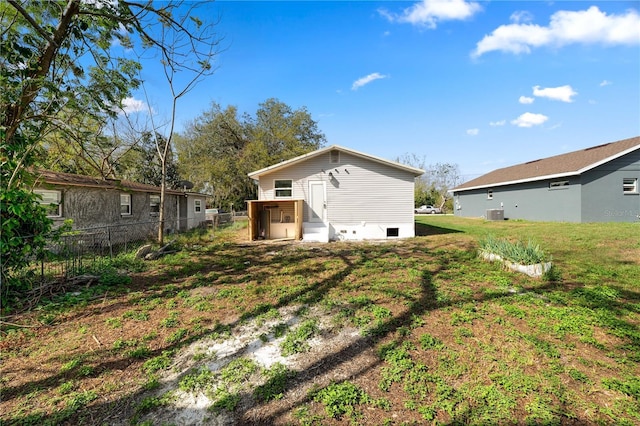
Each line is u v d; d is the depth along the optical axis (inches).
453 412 93.8
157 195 625.3
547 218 664.4
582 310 168.6
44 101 265.4
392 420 91.5
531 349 130.3
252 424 91.3
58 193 393.1
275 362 124.0
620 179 583.8
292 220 508.4
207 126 1142.3
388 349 130.4
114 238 481.4
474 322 156.9
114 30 300.5
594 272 243.4
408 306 178.9
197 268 281.1
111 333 149.9
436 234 509.4
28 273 201.0
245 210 1328.7
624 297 189.6
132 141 652.7
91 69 294.2
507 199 802.2
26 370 118.0
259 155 1134.4
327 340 141.6
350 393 102.7
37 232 201.9
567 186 610.2
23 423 90.4
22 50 249.9
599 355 126.6
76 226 414.6
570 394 101.5
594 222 577.6
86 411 96.2
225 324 159.8
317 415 94.0
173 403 100.3
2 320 161.9
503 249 270.4
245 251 373.1
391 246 395.9
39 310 175.5
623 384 105.9
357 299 189.8
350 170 493.4
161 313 175.3
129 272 266.7
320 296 198.1
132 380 113.1
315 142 1362.0
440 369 116.6
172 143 1176.2
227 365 122.3
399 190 492.1
